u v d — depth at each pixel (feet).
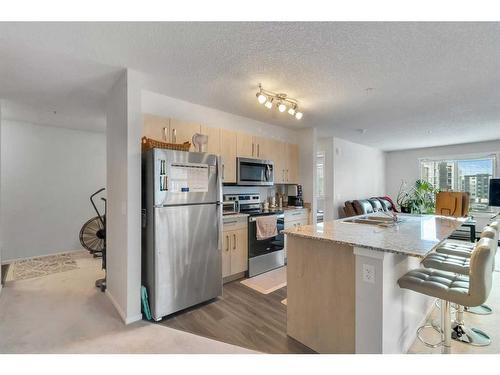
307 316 6.40
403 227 7.68
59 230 14.88
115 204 8.46
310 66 7.29
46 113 11.89
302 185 15.33
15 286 10.24
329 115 12.20
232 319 7.77
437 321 7.68
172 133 9.55
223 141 11.29
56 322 7.52
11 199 13.44
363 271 5.30
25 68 7.33
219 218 9.10
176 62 7.05
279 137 14.53
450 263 6.59
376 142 19.56
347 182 18.98
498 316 7.99
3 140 13.23
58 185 14.84
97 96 9.62
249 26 5.47
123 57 6.75
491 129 14.94
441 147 21.12
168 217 7.84
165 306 7.75
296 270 6.71
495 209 18.80
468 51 6.44
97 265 12.95
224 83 8.50
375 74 7.79
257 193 14.07
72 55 6.63
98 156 16.21
